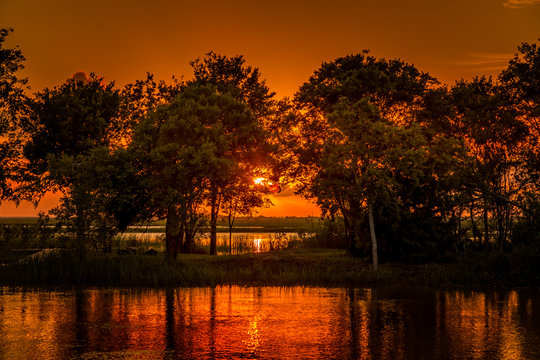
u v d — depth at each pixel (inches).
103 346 437.4
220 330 503.8
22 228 1184.8
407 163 924.0
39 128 1311.5
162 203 989.2
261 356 404.2
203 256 1191.6
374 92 1146.7
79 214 1032.8
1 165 1298.0
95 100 1338.6
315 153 1149.7
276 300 705.6
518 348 427.5
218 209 1309.1
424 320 554.3
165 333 489.7
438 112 1159.0
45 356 404.5
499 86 1134.4
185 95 1120.8
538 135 1088.8
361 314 592.4
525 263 922.7
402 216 1034.1
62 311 618.2
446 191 1070.4
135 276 906.7
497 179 1110.4
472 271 909.2
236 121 1109.7
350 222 1130.0
